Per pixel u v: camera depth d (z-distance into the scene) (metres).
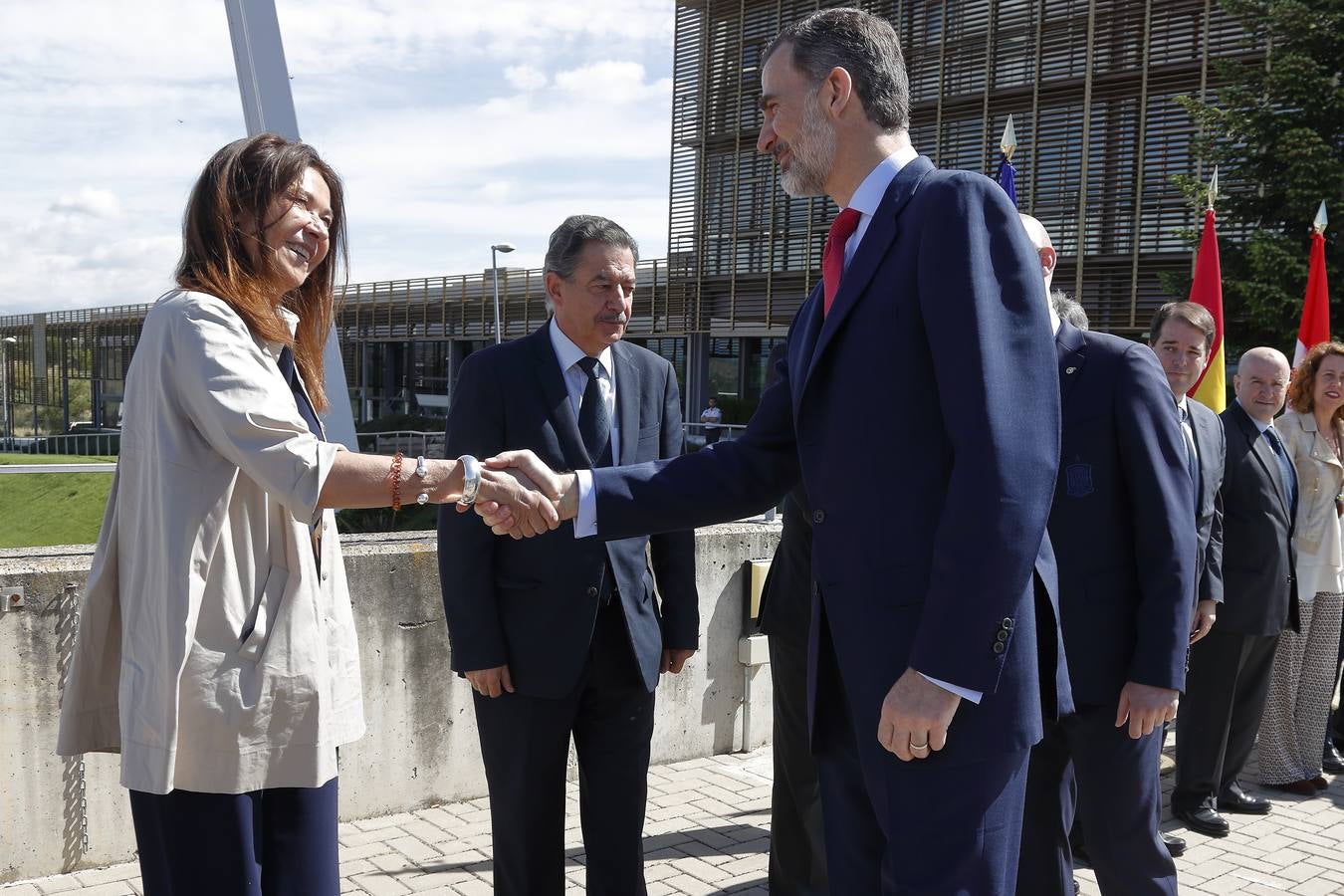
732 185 30.05
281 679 1.94
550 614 2.78
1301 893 3.78
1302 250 16.69
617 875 2.90
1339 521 5.10
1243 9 17.91
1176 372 4.12
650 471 2.34
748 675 5.00
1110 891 2.95
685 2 30.88
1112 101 22.41
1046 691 2.13
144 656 1.88
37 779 3.41
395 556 4.07
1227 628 4.40
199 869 1.90
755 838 4.01
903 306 1.84
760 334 29.31
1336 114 16.88
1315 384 5.14
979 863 1.82
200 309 1.89
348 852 3.73
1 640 3.33
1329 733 5.75
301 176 2.04
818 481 1.94
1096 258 22.58
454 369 44.16
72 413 41.97
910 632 1.82
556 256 2.89
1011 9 23.88
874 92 1.97
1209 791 4.43
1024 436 1.72
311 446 1.92
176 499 1.87
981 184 1.85
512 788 2.84
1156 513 2.87
